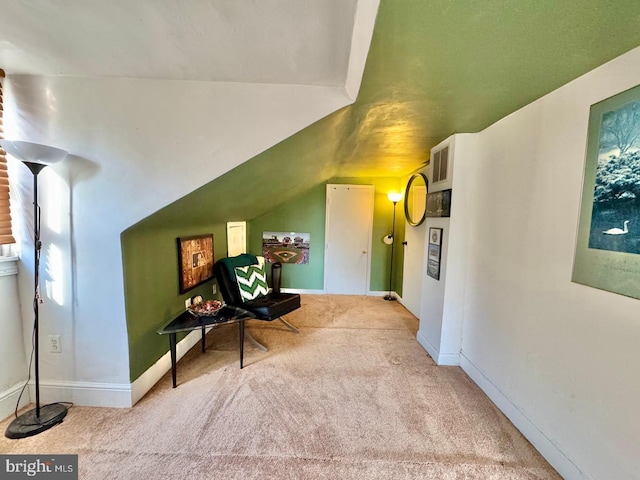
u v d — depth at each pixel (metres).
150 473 1.38
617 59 1.15
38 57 1.45
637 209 1.08
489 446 1.59
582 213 1.31
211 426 1.69
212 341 2.90
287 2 1.01
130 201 1.75
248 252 4.61
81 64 1.51
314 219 4.66
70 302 1.83
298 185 3.56
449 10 0.91
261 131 1.69
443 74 1.36
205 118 1.69
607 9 0.89
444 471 1.42
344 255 4.70
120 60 1.46
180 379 2.20
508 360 1.83
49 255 1.80
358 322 3.50
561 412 1.42
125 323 1.83
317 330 3.23
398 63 1.26
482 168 2.18
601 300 1.22
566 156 1.41
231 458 1.47
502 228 1.92
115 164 1.72
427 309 2.78
